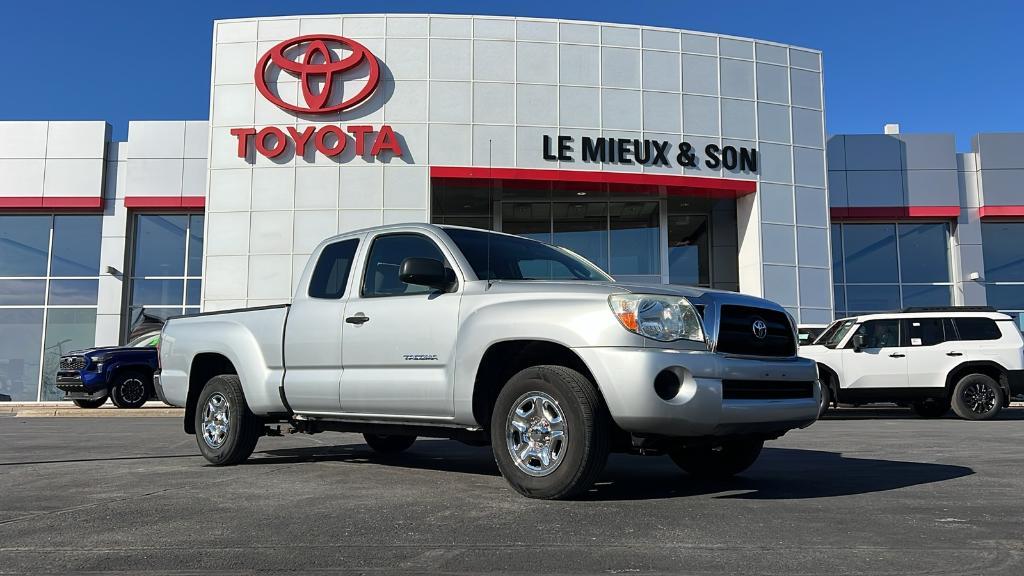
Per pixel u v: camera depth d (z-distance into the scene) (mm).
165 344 7836
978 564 3395
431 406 5492
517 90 22359
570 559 3529
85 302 25156
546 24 22688
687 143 22938
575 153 22359
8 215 25422
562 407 4785
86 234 25391
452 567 3430
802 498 5066
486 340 5180
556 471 4797
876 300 26047
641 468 6777
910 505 4793
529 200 24609
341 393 6055
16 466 7254
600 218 25078
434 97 22078
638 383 4566
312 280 6656
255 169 21766
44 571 3455
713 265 25203
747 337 5055
